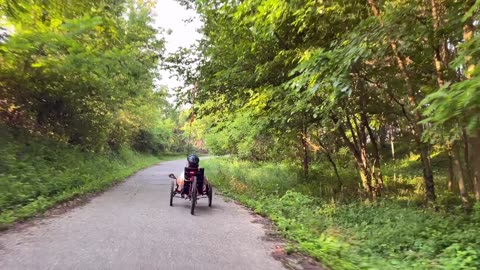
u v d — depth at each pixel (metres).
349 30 10.94
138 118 37.41
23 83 15.88
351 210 12.63
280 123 14.92
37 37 10.64
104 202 13.21
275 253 7.39
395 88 14.26
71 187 15.52
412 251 7.97
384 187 19.19
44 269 5.88
